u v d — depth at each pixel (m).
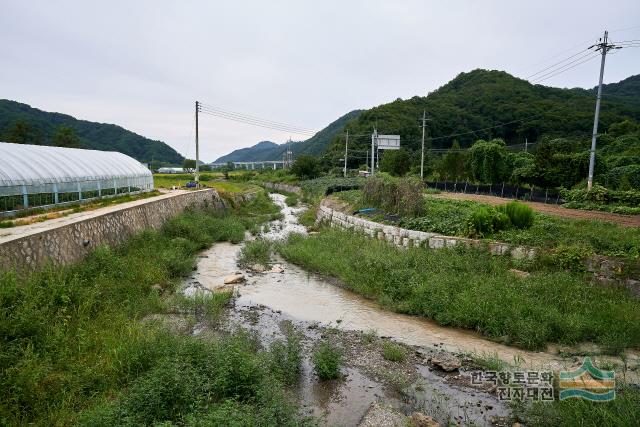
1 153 15.32
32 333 6.50
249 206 35.41
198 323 8.98
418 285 10.40
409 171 47.12
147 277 10.95
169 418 4.74
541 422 5.27
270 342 8.11
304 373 6.91
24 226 11.16
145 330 7.64
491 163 31.61
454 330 8.84
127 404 4.85
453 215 15.80
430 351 7.79
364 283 11.60
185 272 13.20
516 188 26.56
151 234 15.36
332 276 13.32
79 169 19.36
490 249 12.24
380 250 13.94
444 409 5.84
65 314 7.66
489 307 8.82
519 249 11.54
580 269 10.18
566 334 7.77
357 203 22.23
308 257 14.67
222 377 5.56
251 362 5.98
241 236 19.89
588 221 13.80
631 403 5.16
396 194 18.75
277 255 16.70
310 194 44.50
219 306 9.97
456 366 7.04
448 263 11.46
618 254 9.83
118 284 9.99
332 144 91.12
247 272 13.95
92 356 6.54
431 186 37.62
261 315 9.80
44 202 16.12
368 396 6.20
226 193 34.94
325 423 5.42
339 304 10.66
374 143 46.81
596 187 19.69
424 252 12.88
